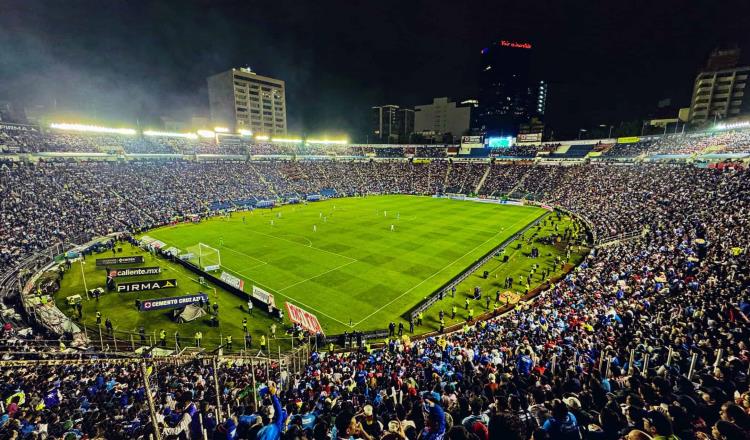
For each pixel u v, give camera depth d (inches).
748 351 464.8
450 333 1082.1
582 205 2684.5
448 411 337.7
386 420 348.5
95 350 940.6
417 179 4284.0
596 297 1014.4
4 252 1529.3
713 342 546.6
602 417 221.5
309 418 334.3
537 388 335.6
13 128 2613.2
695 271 992.2
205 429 346.9
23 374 709.9
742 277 823.7
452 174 4264.3
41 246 1685.5
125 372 730.2
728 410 191.8
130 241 1932.8
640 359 538.6
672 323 682.2
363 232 2206.0
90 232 1985.7
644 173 2728.8
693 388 319.9
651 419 194.7
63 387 644.7
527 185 3540.8
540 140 4382.4
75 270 1572.3
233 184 3287.4
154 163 3115.2
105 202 2341.3
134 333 1076.5
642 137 3599.9
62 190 2250.2
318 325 1006.4
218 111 6776.6
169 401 531.5
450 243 1977.1
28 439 424.5
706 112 5255.9
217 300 1305.4
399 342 943.7
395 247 1900.8
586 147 3961.6
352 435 234.7
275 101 7022.6
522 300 1279.5
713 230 1321.4
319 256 1752.0
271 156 4178.2
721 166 2231.8
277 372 733.9
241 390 579.5
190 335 1079.6
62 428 472.1
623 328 757.9
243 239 2049.7
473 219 2598.4
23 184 2128.4
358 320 1168.8
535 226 2364.7
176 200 2709.2
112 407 550.0
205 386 610.9
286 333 1101.7
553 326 851.4
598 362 568.7
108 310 1220.5
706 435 207.2
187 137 3929.6
